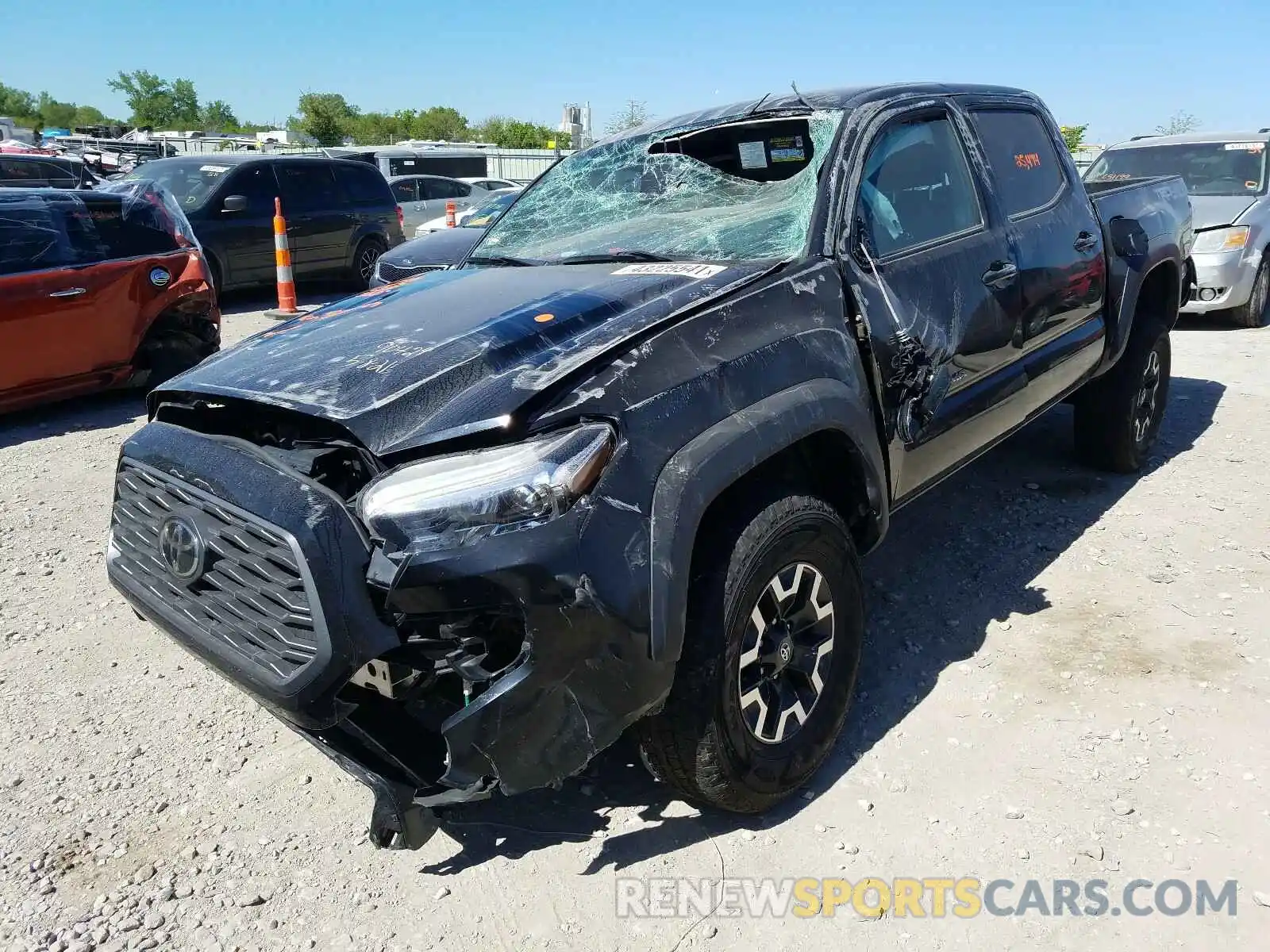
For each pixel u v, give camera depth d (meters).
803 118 3.29
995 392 3.57
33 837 2.69
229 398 2.42
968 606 3.77
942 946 2.25
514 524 2.04
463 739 2.05
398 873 2.54
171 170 12.21
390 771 2.21
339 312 3.02
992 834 2.57
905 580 4.02
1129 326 4.54
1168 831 2.54
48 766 3.00
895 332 3.00
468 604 2.03
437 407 2.24
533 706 2.09
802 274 2.80
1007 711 3.09
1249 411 6.18
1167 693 3.13
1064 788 2.72
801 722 2.69
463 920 2.37
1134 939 2.23
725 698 2.38
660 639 2.16
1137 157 9.96
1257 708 3.03
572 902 2.42
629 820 2.69
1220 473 5.07
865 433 2.82
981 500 4.82
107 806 2.81
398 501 2.07
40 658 3.62
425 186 18.73
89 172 14.98
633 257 3.18
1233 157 9.38
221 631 2.29
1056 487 4.95
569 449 2.10
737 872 2.49
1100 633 3.51
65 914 2.42
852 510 2.95
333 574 2.05
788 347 2.64
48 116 108.44
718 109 3.70
